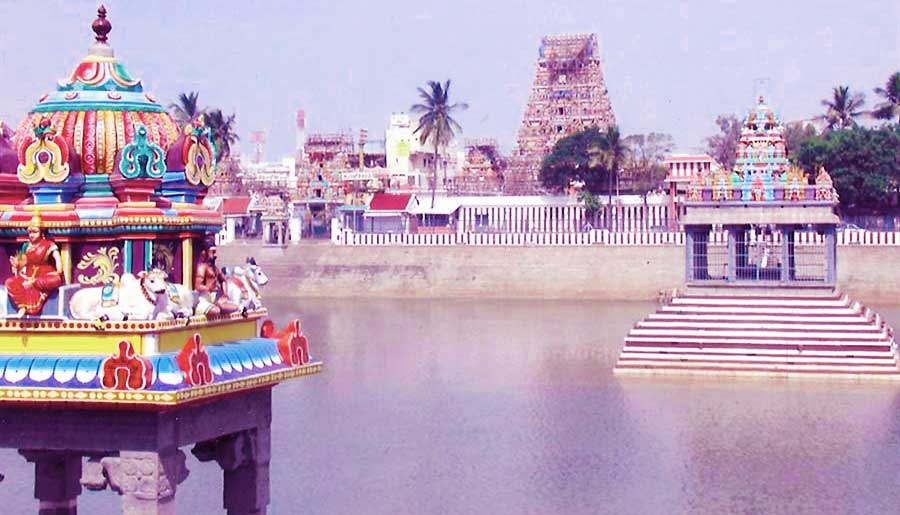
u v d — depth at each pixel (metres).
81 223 17.97
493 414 48.44
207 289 18.83
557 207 125.50
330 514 32.97
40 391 17.08
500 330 81.12
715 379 56.03
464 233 115.94
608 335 76.94
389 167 166.50
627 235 104.88
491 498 34.81
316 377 59.69
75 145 18.50
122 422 17.36
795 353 56.00
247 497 19.25
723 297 57.47
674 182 116.25
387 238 111.31
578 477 37.44
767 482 36.44
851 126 136.62
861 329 55.62
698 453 40.50
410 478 37.34
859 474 37.28
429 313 93.44
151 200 18.52
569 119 151.62
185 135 19.03
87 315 17.45
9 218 18.25
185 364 17.11
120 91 19.17
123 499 17.45
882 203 117.50
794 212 56.03
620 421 46.34
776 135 56.91
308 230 128.50
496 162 162.88
